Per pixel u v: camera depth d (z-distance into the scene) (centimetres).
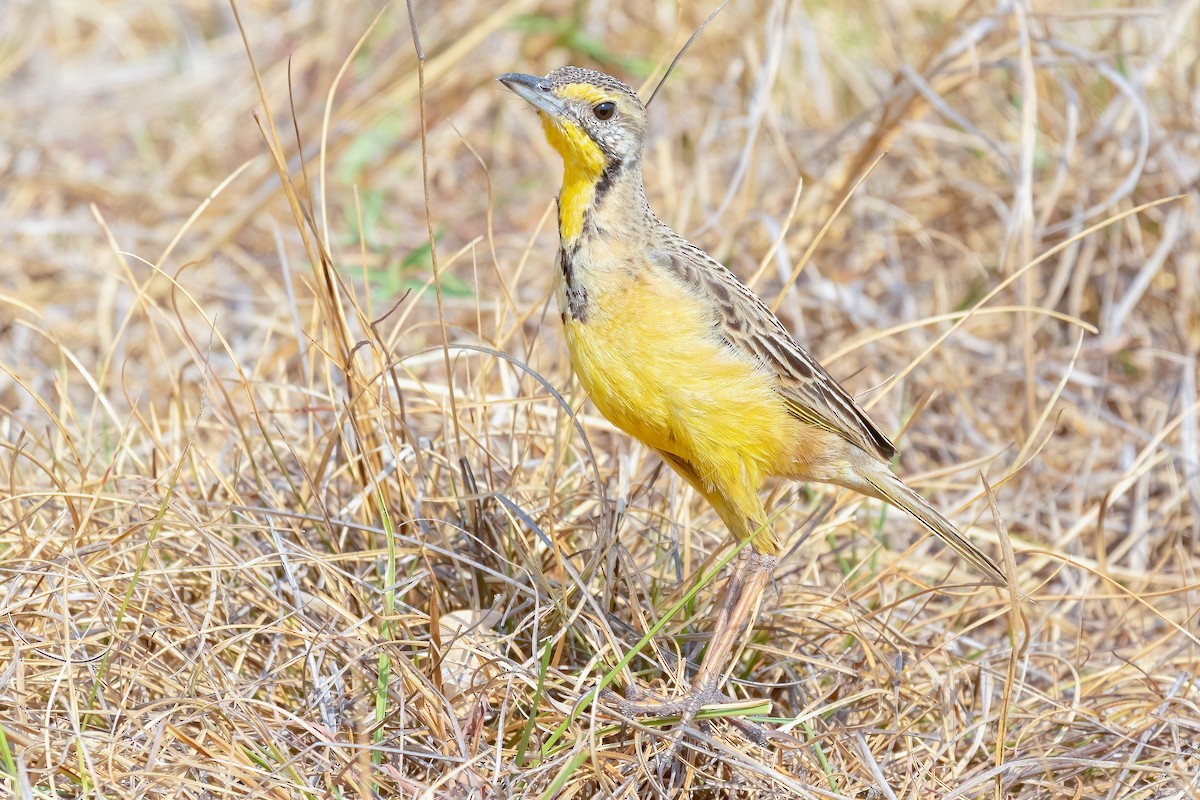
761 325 879
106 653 755
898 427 1278
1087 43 1578
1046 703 908
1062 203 1442
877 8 1739
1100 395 1332
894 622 977
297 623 828
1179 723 833
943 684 876
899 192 1512
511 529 879
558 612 876
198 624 838
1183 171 1390
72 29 1992
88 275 1509
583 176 855
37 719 741
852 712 875
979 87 1578
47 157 1742
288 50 1894
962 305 1424
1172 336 1371
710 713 800
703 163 1501
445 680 822
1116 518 1223
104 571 855
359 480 929
